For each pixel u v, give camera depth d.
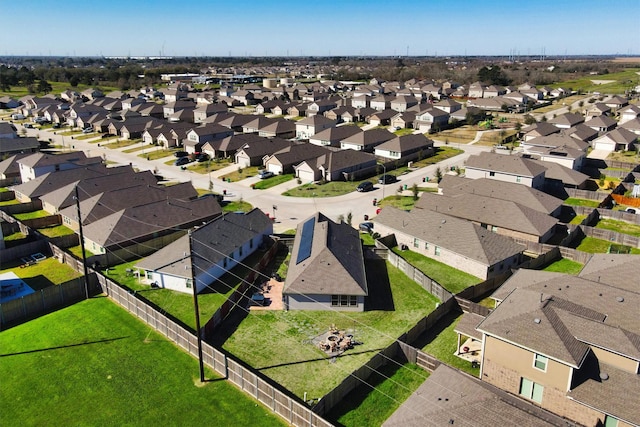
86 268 43.69
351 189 77.19
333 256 43.22
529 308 31.52
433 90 192.75
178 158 97.62
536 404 29.47
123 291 41.44
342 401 30.19
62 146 112.25
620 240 54.88
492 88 187.25
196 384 31.83
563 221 63.16
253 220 55.38
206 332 36.88
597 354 28.88
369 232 59.75
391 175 83.44
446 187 69.69
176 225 57.66
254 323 39.38
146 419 28.84
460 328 34.72
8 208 66.44
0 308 39.25
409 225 55.09
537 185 73.12
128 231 53.50
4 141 101.75
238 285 45.41
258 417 28.80
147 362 34.19
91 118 132.00
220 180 83.56
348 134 110.62
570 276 36.66
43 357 34.94
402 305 42.28
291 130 121.06
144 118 133.00
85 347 36.09
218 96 189.25
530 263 48.62
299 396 30.78
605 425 26.77
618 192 73.31
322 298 41.03
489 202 59.19
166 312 41.00
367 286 45.81
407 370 33.16
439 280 46.94
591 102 166.88
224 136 109.31
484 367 31.55
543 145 90.94
